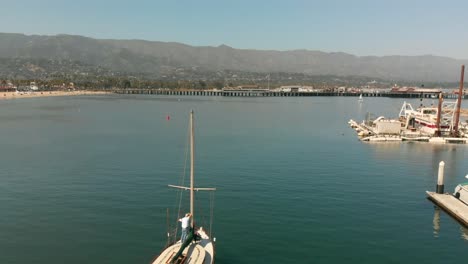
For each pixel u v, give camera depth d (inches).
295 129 5777.6
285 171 3036.4
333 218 2043.6
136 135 4921.3
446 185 2763.3
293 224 1947.6
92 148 3929.6
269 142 4485.7
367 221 2012.8
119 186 2559.1
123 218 1989.4
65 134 4923.7
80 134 4943.4
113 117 7268.7
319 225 1943.9
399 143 4640.8
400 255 1649.9
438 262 1598.2
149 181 2691.9
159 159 3415.4
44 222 1926.7
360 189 2588.6
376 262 1584.6
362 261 1589.6
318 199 2348.7
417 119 5733.3
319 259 1598.2
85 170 2982.3
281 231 1860.2
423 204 2308.1
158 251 1630.2
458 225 1985.7
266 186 2603.3
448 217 2097.7
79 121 6471.5
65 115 7509.8
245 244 1717.5
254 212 2106.3
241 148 4035.4
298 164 3299.7
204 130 5526.6
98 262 1533.0
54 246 1665.8
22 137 4623.5
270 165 3238.2
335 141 4665.4
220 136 4936.0
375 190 2576.3
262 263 1556.3
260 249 1673.2
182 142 4394.7
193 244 1446.9
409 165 3383.4
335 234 1841.8
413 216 2102.6
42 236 1763.0
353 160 3533.5
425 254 1664.6
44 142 4274.1
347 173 3021.7
